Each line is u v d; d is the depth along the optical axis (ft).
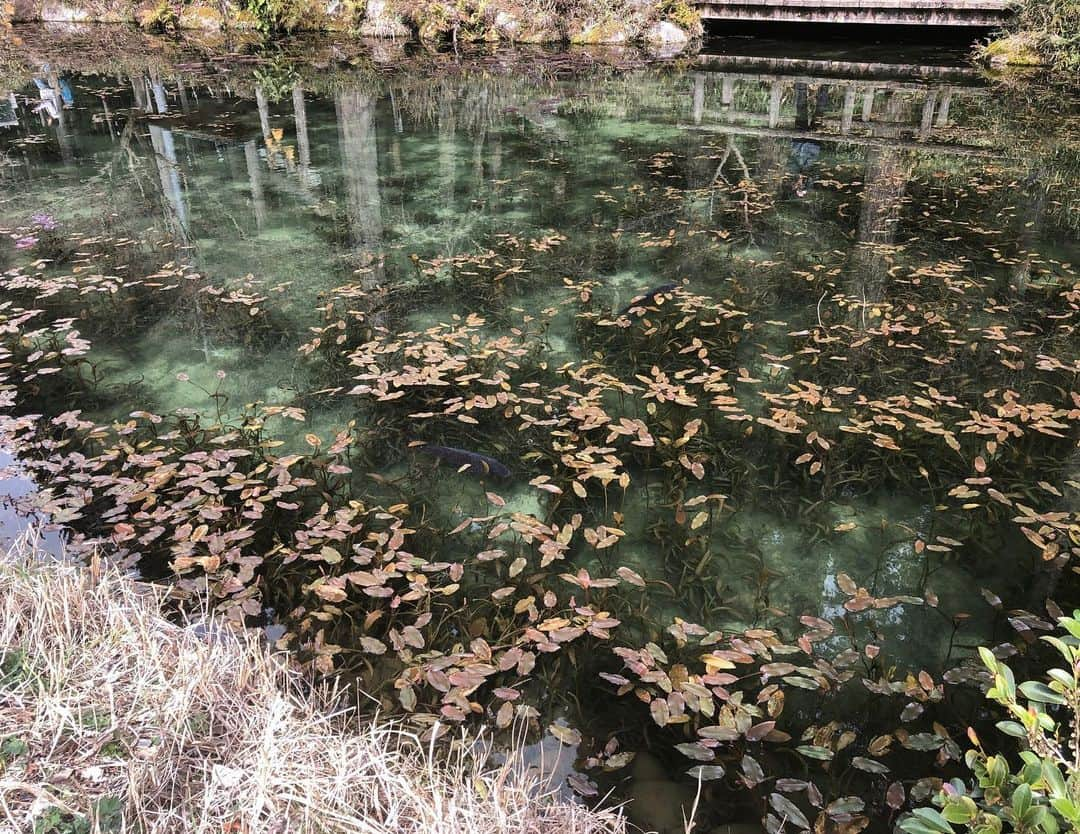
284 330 14.73
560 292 16.20
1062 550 9.12
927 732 7.04
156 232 19.57
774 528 9.72
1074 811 3.97
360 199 21.93
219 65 40.32
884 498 10.20
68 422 10.98
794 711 7.37
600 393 12.13
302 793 5.62
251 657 7.18
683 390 11.62
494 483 10.50
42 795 5.09
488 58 42.39
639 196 21.89
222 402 12.39
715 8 44.55
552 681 7.50
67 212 20.97
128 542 9.02
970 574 9.00
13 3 53.21
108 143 27.17
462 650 7.57
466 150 26.48
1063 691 4.85
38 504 9.51
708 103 32.94
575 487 9.74
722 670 7.80
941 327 14.21
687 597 8.65
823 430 11.44
